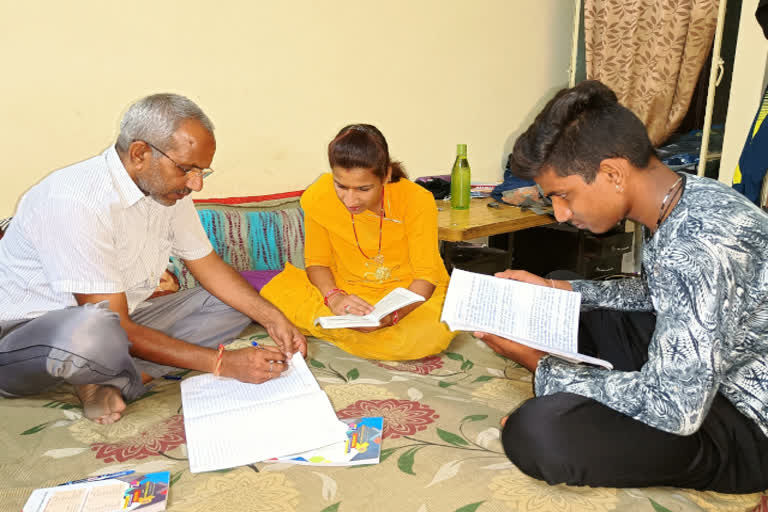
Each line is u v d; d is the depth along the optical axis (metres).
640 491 1.13
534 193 2.74
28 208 1.46
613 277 3.30
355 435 1.29
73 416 1.43
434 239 1.93
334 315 1.79
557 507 1.06
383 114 3.04
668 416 1.02
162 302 1.80
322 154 2.85
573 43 3.84
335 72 2.80
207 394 1.43
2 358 1.40
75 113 2.13
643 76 3.71
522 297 1.37
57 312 1.37
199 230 1.79
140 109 1.39
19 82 2.00
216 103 2.46
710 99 3.39
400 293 1.78
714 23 3.37
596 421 1.10
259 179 2.66
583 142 1.04
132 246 1.57
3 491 1.11
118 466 1.20
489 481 1.14
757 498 1.16
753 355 1.10
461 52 3.30
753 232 1.00
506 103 3.63
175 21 2.29
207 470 1.16
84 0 2.07
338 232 1.95
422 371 1.72
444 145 3.36
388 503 1.07
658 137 3.76
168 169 1.40
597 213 1.11
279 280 2.07
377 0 2.87
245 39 2.48
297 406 1.36
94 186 1.43
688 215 1.03
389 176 1.80
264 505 1.06
